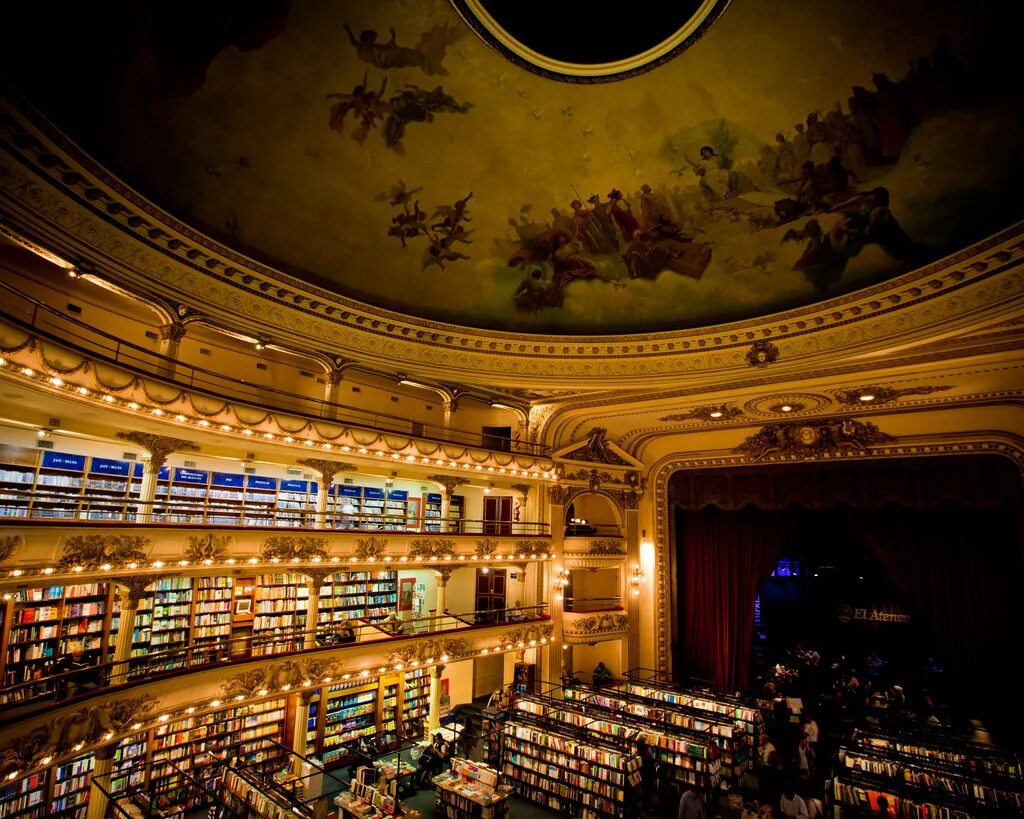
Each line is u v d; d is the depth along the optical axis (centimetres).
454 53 1255
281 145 1273
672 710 1508
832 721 1836
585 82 1313
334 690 1508
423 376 1694
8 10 798
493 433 2091
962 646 1845
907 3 1062
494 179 1508
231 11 1038
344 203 1421
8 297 1087
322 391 1669
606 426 2159
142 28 962
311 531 1354
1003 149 1151
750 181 1419
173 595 1295
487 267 1648
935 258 1308
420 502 1909
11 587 848
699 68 1263
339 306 1502
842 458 1991
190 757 1234
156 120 1085
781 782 1391
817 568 2477
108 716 942
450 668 1884
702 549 2377
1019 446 1733
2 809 930
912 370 1499
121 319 1281
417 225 1528
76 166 996
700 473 2311
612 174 1498
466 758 1466
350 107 1286
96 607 1127
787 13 1131
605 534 2214
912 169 1264
